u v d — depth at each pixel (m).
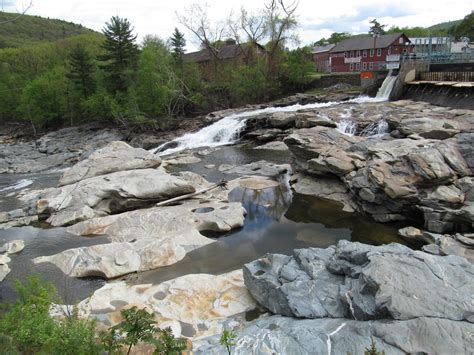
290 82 62.72
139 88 52.66
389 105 38.69
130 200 22.83
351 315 10.70
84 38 101.38
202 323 12.56
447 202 18.02
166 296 14.05
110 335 8.48
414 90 42.19
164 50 64.38
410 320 9.50
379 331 9.48
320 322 10.80
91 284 15.43
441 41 62.19
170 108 57.06
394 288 10.21
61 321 9.96
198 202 23.62
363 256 11.91
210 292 14.21
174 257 17.16
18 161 42.88
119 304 13.65
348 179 22.22
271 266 13.80
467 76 37.34
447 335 8.96
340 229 20.08
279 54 63.88
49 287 10.88
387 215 20.17
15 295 14.70
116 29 53.88
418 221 19.72
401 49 65.69
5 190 30.56
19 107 63.69
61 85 62.38
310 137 26.31
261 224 20.98
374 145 23.00
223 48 77.06
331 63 78.25
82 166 28.34
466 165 19.36
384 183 19.30
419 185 19.19
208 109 60.47
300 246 18.42
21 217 22.69
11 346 8.02
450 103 34.78
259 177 28.53
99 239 19.38
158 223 19.91
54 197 23.30
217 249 18.19
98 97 55.06
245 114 46.12
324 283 12.22
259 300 13.22
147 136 48.12
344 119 35.41
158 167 30.72
